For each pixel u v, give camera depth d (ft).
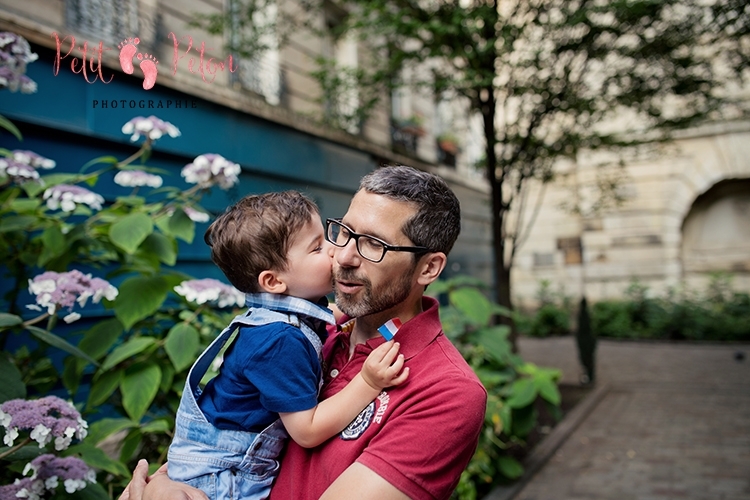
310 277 4.49
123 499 4.37
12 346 12.01
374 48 21.25
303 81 23.49
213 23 17.48
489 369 13.03
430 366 4.06
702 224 45.73
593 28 17.81
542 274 48.65
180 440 4.34
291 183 21.68
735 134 41.98
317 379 4.34
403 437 3.68
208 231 4.80
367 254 4.11
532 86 19.04
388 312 4.41
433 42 18.45
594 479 14.48
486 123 20.11
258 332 4.23
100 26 14.47
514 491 13.23
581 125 22.22
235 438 4.20
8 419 4.86
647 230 45.27
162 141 15.67
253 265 4.41
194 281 7.47
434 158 35.81
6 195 8.58
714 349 37.35
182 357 6.91
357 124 23.27
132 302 7.13
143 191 15.47
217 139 17.78
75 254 7.84
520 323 45.55
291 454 4.19
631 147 24.93
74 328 13.60
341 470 3.80
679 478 14.42
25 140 13.00
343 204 25.04
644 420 20.25
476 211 40.50
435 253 4.29
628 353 36.50
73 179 8.56
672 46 18.53
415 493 3.57
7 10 12.57
